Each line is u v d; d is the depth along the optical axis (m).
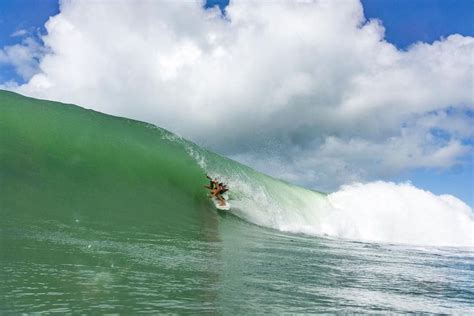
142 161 16.11
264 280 7.12
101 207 11.46
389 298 6.95
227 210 16.42
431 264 12.04
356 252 13.05
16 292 4.96
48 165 12.84
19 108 15.28
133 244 8.57
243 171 21.31
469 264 12.86
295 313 5.47
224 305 5.44
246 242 11.52
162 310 4.98
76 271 6.11
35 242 7.36
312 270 8.65
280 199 20.84
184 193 15.77
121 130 18.06
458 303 7.18
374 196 25.25
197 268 7.34
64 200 10.99
